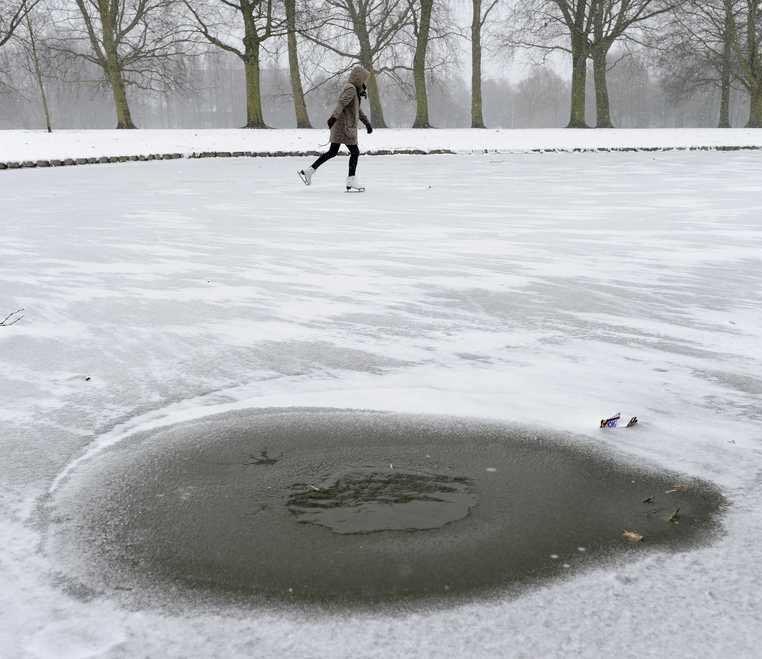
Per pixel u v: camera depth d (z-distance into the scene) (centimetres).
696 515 215
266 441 267
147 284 512
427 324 421
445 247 657
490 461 251
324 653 156
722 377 337
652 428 279
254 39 3459
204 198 1085
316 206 974
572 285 513
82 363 354
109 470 245
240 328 411
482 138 3077
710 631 162
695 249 647
